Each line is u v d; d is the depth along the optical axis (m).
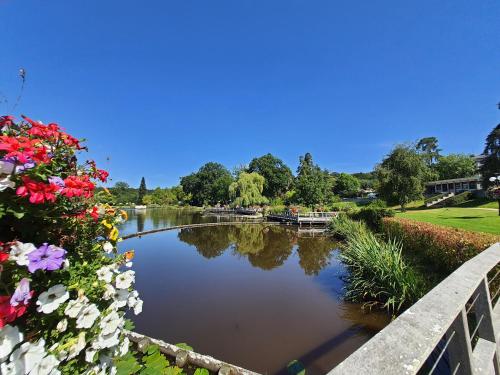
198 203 68.50
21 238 1.26
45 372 1.00
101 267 1.48
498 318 1.89
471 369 1.03
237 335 4.89
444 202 27.14
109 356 1.40
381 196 25.52
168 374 2.87
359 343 4.57
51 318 1.19
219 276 8.74
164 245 14.54
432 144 56.66
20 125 1.54
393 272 5.64
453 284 1.17
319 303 6.30
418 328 0.80
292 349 4.44
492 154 23.78
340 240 14.53
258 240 16.08
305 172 42.53
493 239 4.86
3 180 1.06
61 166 1.58
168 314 5.78
